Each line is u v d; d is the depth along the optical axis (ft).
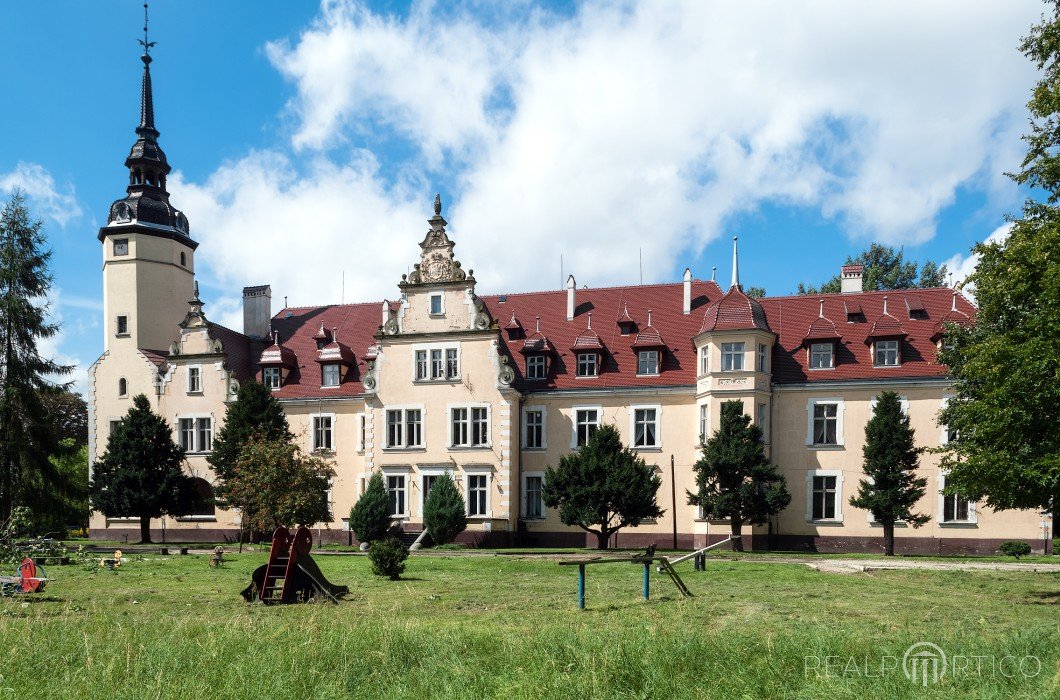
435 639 35.78
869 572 78.23
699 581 69.46
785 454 129.08
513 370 137.39
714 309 131.13
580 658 31.24
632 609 51.47
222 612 51.78
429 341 141.08
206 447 154.10
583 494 116.06
